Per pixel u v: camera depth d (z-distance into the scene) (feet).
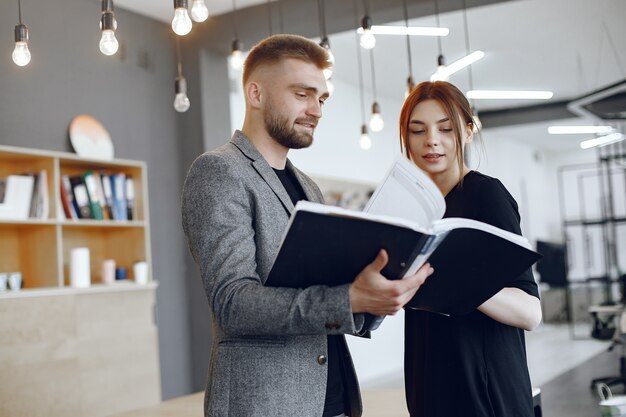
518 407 5.48
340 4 17.80
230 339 5.12
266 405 4.96
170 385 18.62
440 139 5.93
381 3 17.48
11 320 13.37
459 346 5.53
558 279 40.22
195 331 19.36
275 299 4.56
